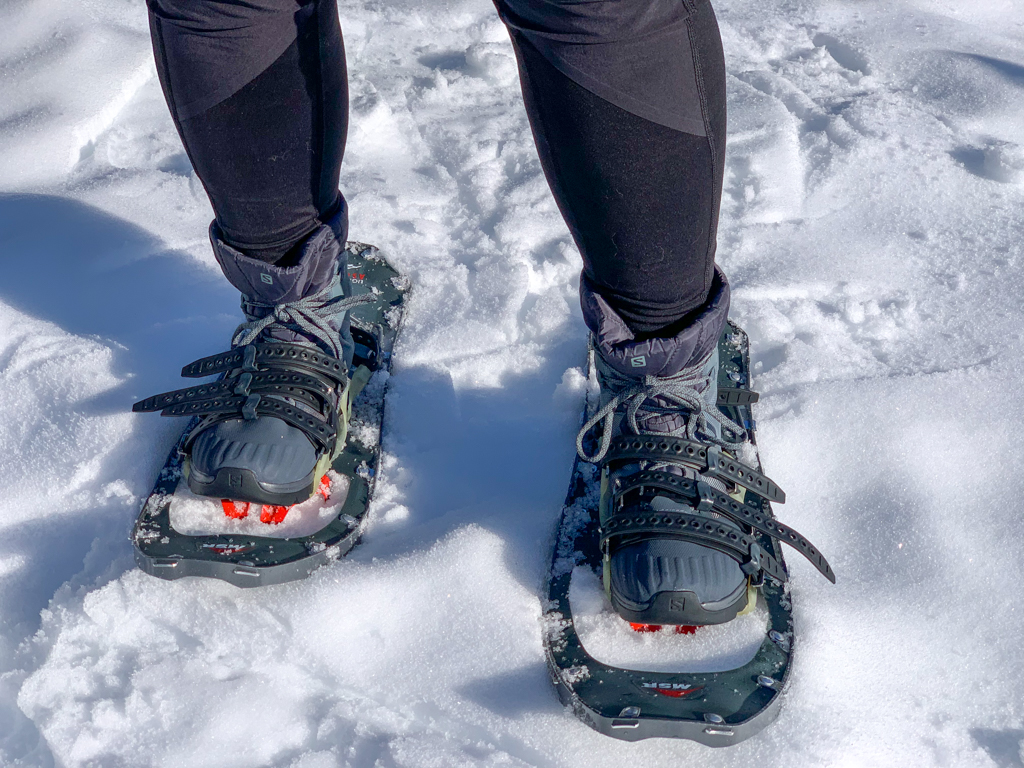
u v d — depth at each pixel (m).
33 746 1.20
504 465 1.53
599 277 1.20
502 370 1.71
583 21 0.98
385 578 1.31
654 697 1.13
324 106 1.27
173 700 1.18
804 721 1.15
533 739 1.15
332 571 1.32
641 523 1.21
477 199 2.08
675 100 1.04
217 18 1.14
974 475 1.48
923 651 1.24
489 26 2.76
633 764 1.13
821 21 2.79
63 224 1.99
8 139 2.23
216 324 1.77
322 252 1.36
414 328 1.79
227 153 1.23
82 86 2.42
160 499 1.39
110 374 1.64
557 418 1.61
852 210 2.06
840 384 1.62
